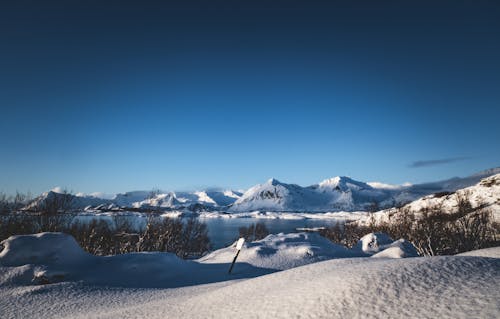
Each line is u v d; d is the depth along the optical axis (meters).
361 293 5.57
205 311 6.65
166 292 12.59
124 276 15.06
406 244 22.88
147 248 36.00
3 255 14.66
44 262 14.73
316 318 5.07
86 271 15.21
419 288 5.45
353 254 24.81
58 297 11.78
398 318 4.61
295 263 20.31
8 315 9.86
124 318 7.50
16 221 28.59
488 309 4.34
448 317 4.36
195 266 18.73
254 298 6.71
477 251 10.59
